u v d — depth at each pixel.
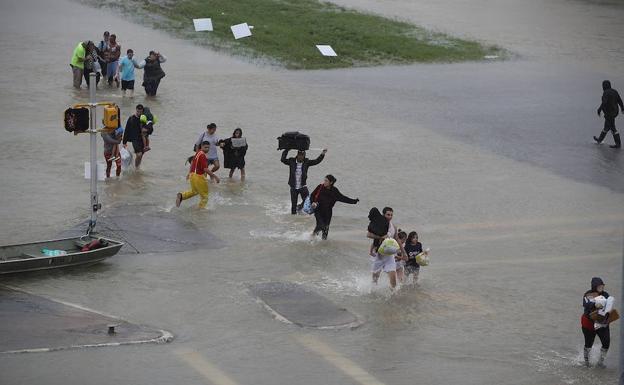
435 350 35.25
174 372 32.12
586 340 34.88
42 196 49.69
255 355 33.88
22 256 40.38
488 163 60.88
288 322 36.66
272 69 83.62
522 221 50.50
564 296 41.09
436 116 72.12
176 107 68.62
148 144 55.31
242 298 38.66
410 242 41.31
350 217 49.66
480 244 46.81
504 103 77.44
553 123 72.00
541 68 91.38
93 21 93.88
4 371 31.22
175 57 83.75
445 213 51.09
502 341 36.44
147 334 34.78
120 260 41.91
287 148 49.00
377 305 38.91
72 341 33.66
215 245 44.34
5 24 90.50
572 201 54.28
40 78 74.44
